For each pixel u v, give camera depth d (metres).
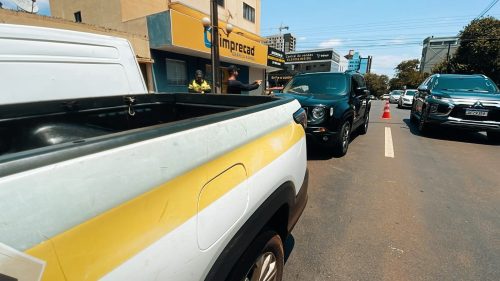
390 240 2.54
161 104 2.45
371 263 2.23
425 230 2.71
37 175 0.57
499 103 6.12
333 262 2.24
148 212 0.77
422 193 3.58
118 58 2.69
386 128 8.99
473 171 4.48
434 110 6.90
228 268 1.10
